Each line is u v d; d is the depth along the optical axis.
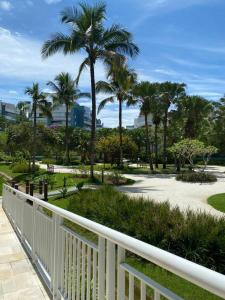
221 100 51.00
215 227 6.44
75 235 3.35
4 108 124.88
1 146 58.41
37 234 5.29
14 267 5.29
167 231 6.75
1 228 8.61
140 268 5.70
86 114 122.69
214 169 44.56
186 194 18.11
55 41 23.19
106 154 40.97
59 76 43.72
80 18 23.00
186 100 43.66
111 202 9.09
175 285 5.05
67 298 3.60
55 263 4.04
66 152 51.12
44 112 36.59
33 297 4.14
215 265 6.06
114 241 2.26
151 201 8.99
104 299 2.70
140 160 58.06
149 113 40.78
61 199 15.79
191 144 31.91
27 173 35.53
